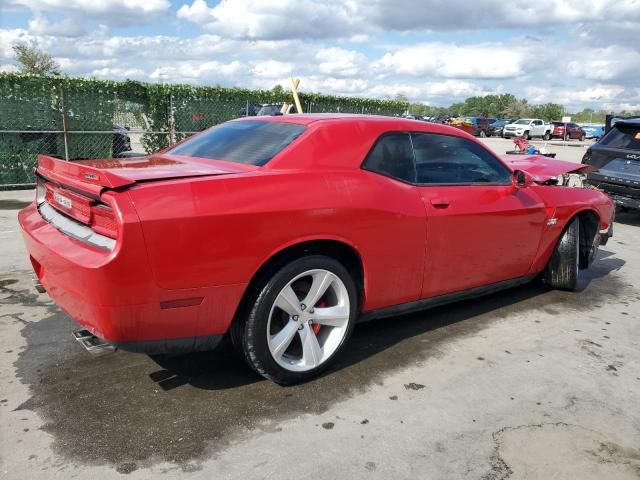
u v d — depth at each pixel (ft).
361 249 10.40
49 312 13.55
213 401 9.62
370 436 8.77
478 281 13.32
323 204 9.68
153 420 8.98
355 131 10.95
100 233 8.43
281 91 47.19
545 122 150.41
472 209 12.40
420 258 11.55
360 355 11.71
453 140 12.85
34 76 34.24
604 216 17.26
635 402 10.24
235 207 8.71
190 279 8.42
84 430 8.64
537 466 8.20
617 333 13.66
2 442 8.27
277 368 9.76
